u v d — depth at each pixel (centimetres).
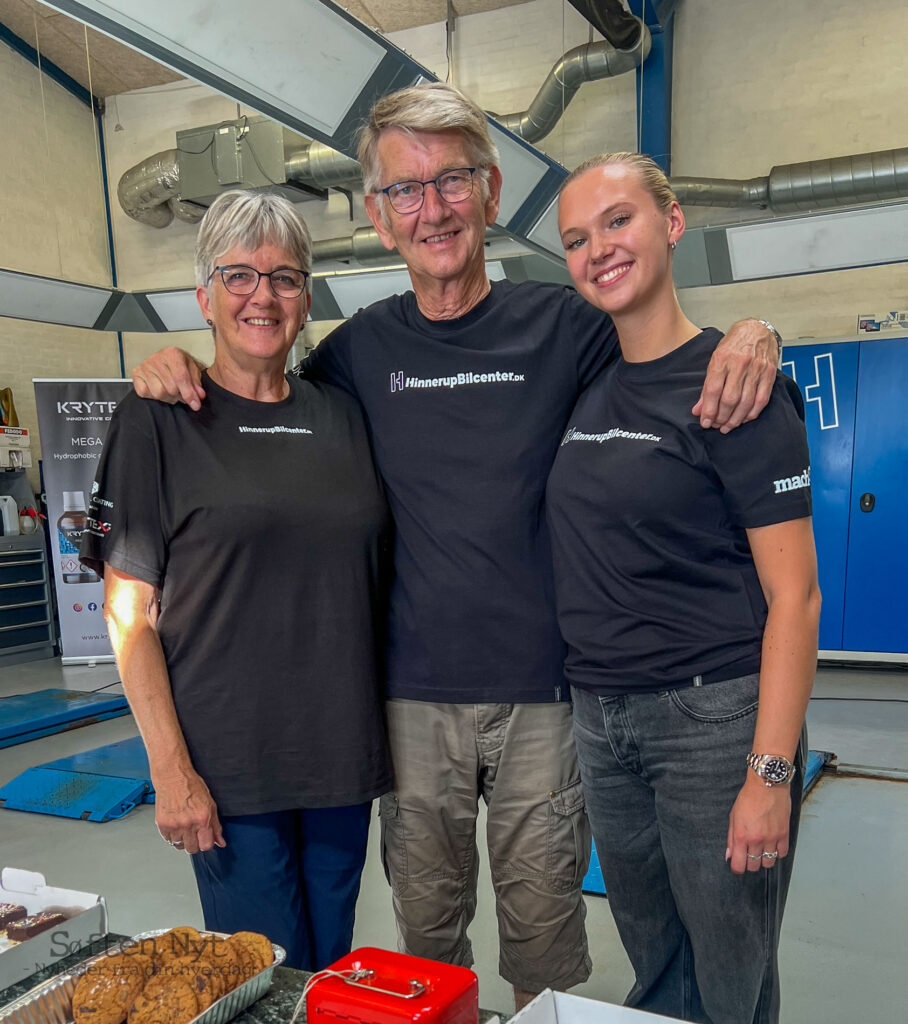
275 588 142
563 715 158
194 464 142
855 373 592
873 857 300
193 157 746
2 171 775
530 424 153
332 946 153
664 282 134
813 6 641
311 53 252
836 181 594
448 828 162
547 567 154
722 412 121
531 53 716
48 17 746
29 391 804
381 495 156
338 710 146
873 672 598
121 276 899
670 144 689
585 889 274
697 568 129
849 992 220
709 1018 139
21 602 716
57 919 105
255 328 144
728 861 128
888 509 589
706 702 128
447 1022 75
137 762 416
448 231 148
